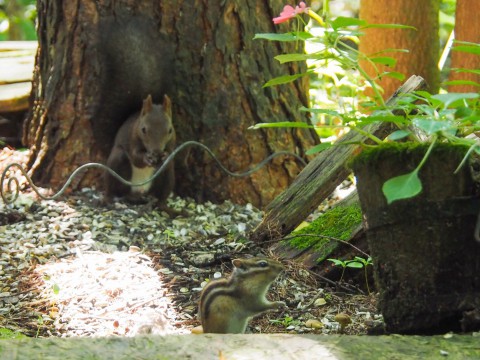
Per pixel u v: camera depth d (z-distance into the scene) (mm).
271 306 5887
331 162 7344
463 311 4680
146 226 7977
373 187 4754
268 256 7074
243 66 8688
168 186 8477
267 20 8711
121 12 8594
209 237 7793
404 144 4695
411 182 4129
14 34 17969
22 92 10273
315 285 6734
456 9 8977
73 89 8734
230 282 5879
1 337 5766
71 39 8672
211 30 8602
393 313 4871
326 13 5887
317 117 11055
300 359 4199
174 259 7223
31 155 8992
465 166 4547
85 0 8586
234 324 5863
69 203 8406
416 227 4691
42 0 8852
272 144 8828
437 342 4434
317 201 7336
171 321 6207
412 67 9633
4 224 7930
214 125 8734
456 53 8977
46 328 6121
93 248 7441
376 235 4840
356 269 6777
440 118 4730
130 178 8586
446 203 4605
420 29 9609
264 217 7539
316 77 13453
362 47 9867
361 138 7176
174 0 8555
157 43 8641
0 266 7086
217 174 8789
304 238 7129
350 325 5988
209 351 4297
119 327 6133
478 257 4656
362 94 9852
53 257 7277
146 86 8625
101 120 8750
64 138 8805
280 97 8875
